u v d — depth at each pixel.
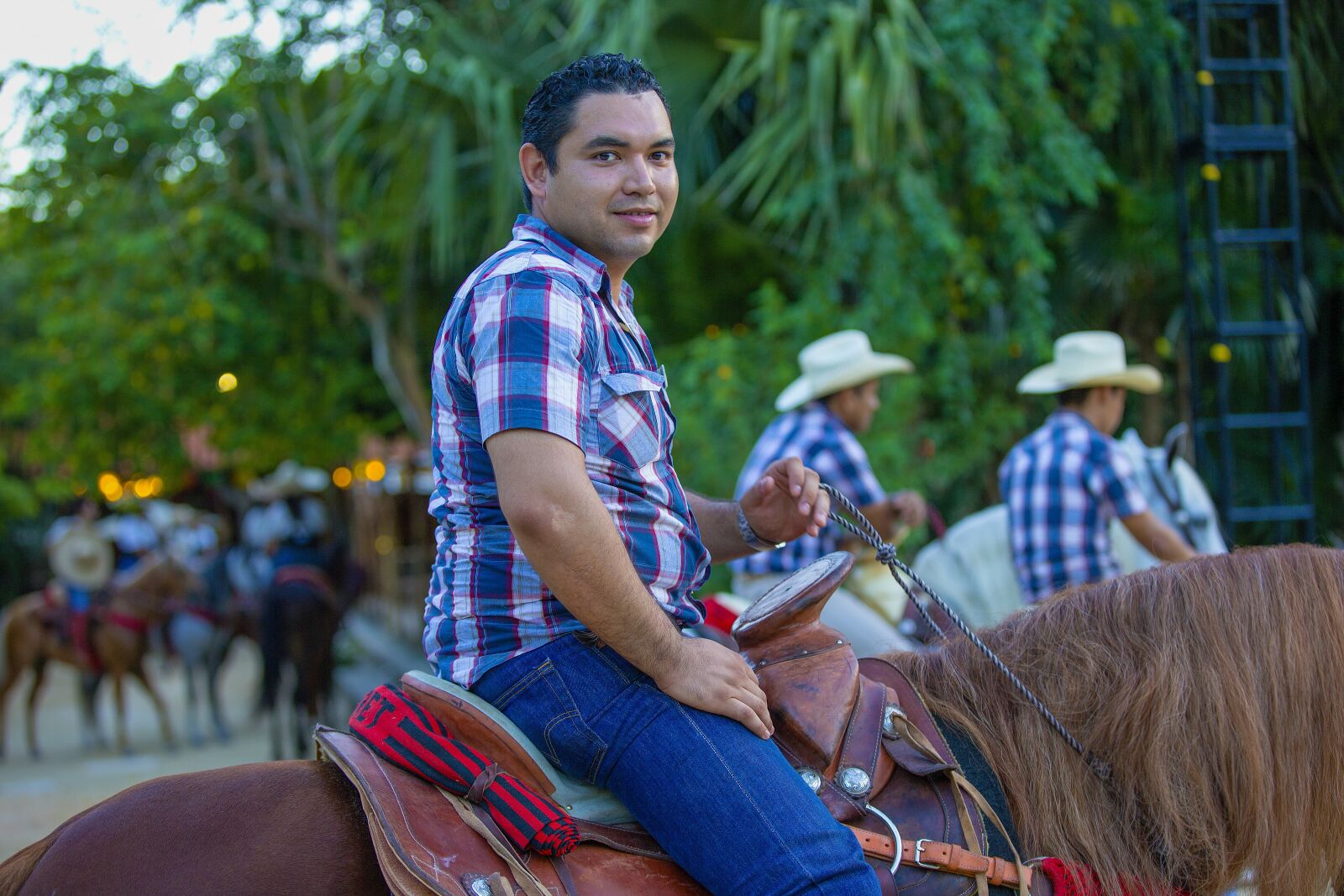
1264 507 5.16
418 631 11.12
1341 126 5.64
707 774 1.46
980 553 4.36
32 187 8.42
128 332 8.42
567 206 1.58
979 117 5.63
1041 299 5.87
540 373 1.41
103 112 8.22
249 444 9.85
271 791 1.52
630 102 1.57
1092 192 5.78
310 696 7.85
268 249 8.94
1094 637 1.87
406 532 12.18
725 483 5.68
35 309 9.23
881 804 1.65
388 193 7.43
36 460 9.93
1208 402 6.00
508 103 6.40
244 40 8.10
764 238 7.00
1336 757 1.77
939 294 6.04
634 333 1.60
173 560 8.99
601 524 1.39
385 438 11.48
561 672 1.53
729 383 5.81
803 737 1.64
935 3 5.98
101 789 7.23
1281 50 4.94
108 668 8.70
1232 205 5.96
